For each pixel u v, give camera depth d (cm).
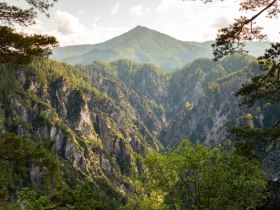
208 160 2573
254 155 1861
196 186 2633
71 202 1402
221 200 2519
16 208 1612
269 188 2905
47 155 1670
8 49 1523
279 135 1766
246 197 2556
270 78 1780
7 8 1465
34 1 1456
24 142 1673
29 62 1598
